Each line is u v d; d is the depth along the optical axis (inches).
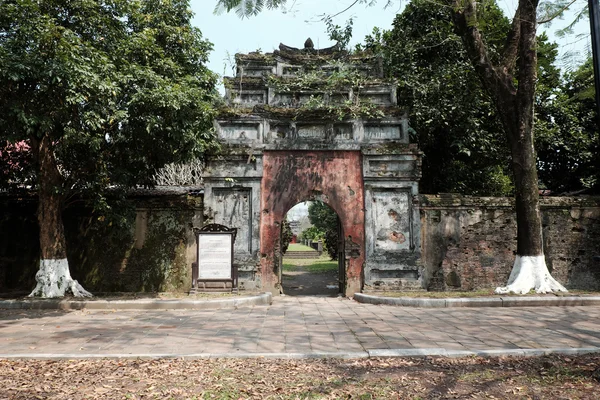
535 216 454.3
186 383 198.5
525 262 452.8
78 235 515.2
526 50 446.9
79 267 509.7
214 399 179.8
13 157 497.7
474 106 591.5
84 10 411.5
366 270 495.2
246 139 514.3
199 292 472.1
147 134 442.0
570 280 509.4
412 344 267.7
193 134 443.8
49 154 446.6
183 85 447.8
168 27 480.7
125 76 404.5
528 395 181.8
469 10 456.8
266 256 500.1
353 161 515.5
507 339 279.0
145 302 419.2
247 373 211.9
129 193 529.0
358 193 510.9
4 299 441.1
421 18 626.8
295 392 186.2
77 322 350.0
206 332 308.0
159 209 514.0
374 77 557.3
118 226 484.7
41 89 364.5
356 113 513.3
